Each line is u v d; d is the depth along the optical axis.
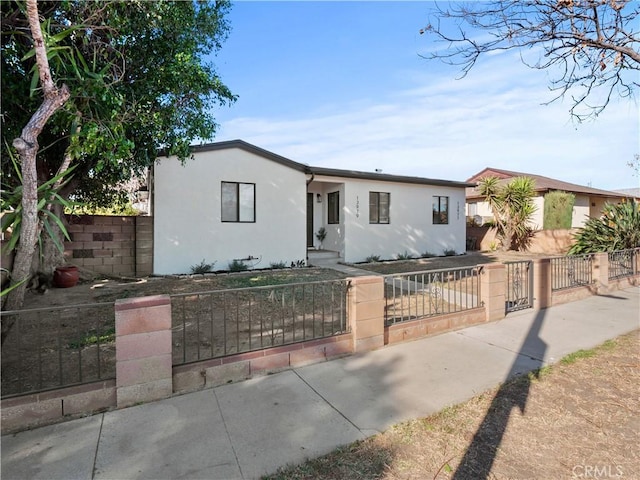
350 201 12.25
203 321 5.05
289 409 2.77
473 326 5.02
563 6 3.51
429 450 2.28
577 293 6.62
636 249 8.21
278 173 10.73
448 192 14.82
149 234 8.98
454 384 3.22
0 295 2.77
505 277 5.68
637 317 5.44
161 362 2.93
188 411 2.74
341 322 4.43
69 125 4.55
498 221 16.11
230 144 9.88
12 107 4.75
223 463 2.14
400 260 13.10
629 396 2.99
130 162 6.77
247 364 3.35
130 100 5.54
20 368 3.38
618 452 2.27
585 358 3.80
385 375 3.42
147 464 2.12
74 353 3.76
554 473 2.08
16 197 3.01
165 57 5.62
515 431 2.50
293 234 11.02
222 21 6.81
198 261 9.52
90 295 6.66
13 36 4.05
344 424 2.57
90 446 2.29
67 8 4.18
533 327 4.96
